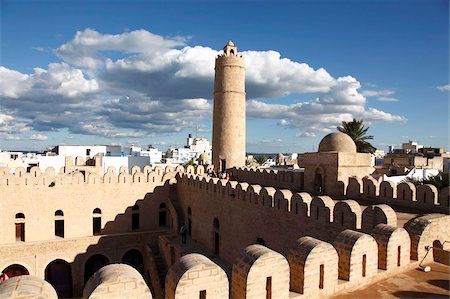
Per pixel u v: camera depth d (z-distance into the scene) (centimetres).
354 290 1106
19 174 3928
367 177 2728
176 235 3828
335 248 1178
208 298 887
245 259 973
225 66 4572
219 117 4616
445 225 1396
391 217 1566
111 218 4066
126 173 4141
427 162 5831
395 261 1233
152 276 3522
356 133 5172
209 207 3322
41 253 3597
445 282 1160
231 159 4578
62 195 3878
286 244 2208
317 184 2884
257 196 2545
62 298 3706
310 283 1038
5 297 678
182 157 16312
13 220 3691
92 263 3962
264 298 956
